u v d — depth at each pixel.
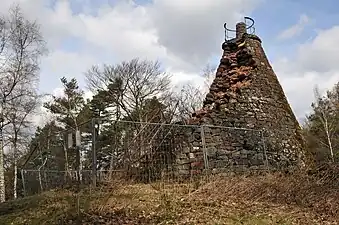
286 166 14.70
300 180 11.23
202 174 12.10
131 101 30.75
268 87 16.53
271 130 15.32
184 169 12.12
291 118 16.81
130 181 11.09
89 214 7.73
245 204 9.18
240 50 17.33
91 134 11.95
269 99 16.19
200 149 12.58
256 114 15.31
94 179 10.22
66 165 13.29
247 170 13.20
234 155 13.23
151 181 11.46
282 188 10.46
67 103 36.00
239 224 7.62
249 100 15.51
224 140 13.20
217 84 16.61
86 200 8.50
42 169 14.48
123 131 13.95
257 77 16.39
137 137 12.69
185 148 12.42
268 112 15.77
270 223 7.85
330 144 27.84
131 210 8.05
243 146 13.66
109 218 7.56
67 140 13.86
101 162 12.08
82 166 12.27
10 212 8.80
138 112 29.53
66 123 34.59
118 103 30.89
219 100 15.23
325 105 38.38
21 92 22.91
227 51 17.83
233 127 13.91
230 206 8.88
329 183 11.09
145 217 7.68
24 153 24.17
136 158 12.05
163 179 11.15
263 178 11.45
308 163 15.73
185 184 10.80
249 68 16.69
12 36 22.77
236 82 16.47
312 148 19.23
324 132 33.78
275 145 15.01
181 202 8.81
